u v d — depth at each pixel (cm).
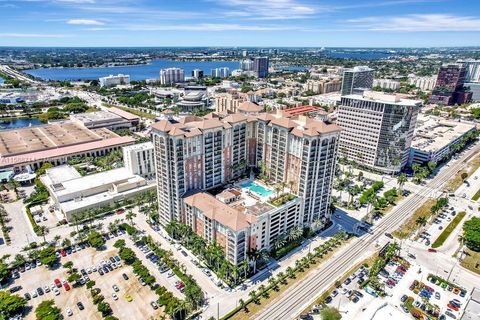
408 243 18725
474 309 13375
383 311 12669
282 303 14238
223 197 17788
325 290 15025
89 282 14800
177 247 17838
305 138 17138
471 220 19425
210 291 14825
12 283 15188
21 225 19888
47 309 13188
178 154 17150
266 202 17738
